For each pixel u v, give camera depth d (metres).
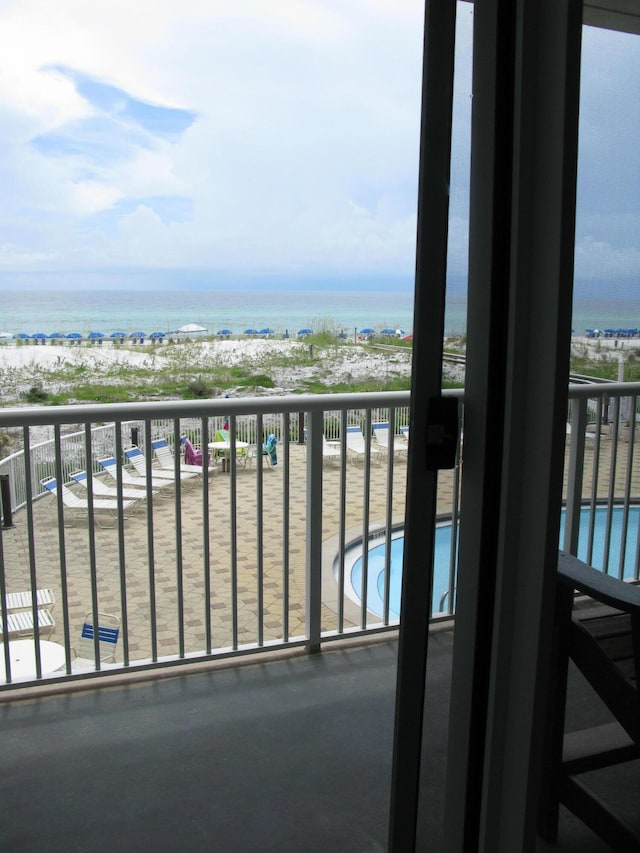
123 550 2.43
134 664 2.46
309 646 2.65
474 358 1.03
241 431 13.20
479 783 1.12
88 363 16.11
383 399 2.59
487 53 0.99
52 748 2.07
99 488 11.04
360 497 11.05
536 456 1.00
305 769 1.99
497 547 1.05
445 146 1.00
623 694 1.13
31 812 1.81
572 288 0.96
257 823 1.78
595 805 1.12
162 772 1.97
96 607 2.40
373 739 2.13
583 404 1.03
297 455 13.48
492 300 1.01
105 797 1.87
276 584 7.42
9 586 7.57
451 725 1.13
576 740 1.12
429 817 1.17
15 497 10.08
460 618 1.10
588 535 1.11
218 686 2.41
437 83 0.99
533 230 0.98
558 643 1.08
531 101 0.96
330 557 7.54
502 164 0.99
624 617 1.14
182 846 1.70
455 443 1.06
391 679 2.47
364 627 2.76
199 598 7.04
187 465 12.42
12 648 4.15
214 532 9.75
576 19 0.90
